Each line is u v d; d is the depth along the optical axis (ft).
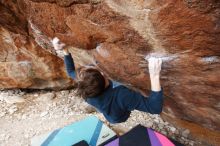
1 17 11.44
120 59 9.80
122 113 8.81
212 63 7.46
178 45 7.31
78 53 11.37
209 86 8.65
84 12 7.91
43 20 9.81
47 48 13.09
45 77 17.44
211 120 11.05
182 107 11.41
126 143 12.64
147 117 15.66
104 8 7.31
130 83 11.45
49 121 16.33
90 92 8.10
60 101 17.72
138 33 7.63
